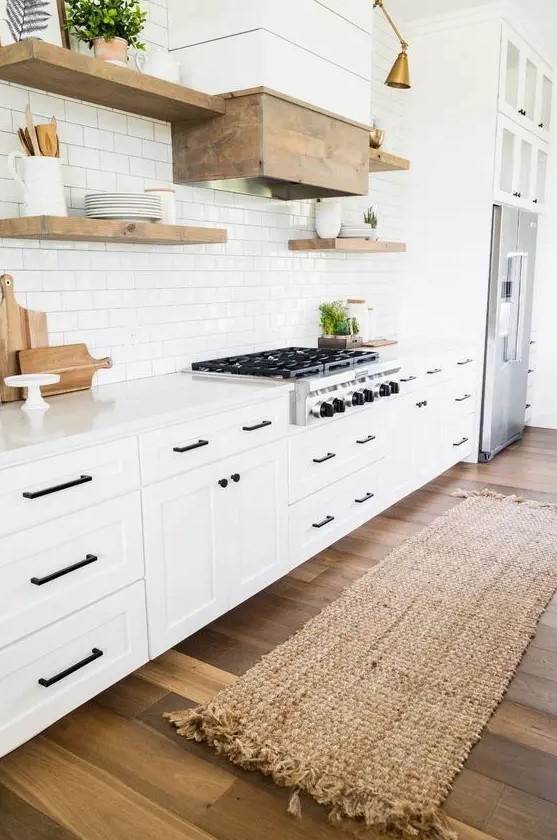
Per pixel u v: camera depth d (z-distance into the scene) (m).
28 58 1.99
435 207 4.86
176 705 2.17
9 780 1.85
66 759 1.93
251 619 2.72
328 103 3.16
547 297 5.87
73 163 2.53
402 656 2.42
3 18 2.11
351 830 1.69
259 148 2.74
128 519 2.11
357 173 3.49
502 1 4.28
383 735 2.01
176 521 2.31
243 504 2.63
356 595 2.88
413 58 4.77
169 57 2.64
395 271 5.03
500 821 1.70
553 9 4.42
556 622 2.69
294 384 2.84
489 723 2.08
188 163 2.94
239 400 2.51
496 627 2.62
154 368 3.00
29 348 2.42
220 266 3.32
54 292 2.51
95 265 2.66
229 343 3.43
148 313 2.94
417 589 2.94
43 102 2.39
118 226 2.30
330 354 3.46
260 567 2.78
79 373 2.59
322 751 1.93
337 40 3.18
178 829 1.69
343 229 4.05
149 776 1.87
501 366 4.95
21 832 1.68
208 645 2.53
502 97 4.52
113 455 2.03
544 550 3.35
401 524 3.75
